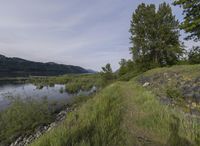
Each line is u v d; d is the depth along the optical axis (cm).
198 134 515
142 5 3372
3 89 5556
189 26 1722
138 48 3384
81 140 519
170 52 3105
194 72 1252
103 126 616
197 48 2581
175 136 527
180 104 833
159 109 803
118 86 2148
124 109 948
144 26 3303
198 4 1689
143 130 632
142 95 1240
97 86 4934
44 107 1709
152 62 3250
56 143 505
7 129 1289
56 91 4631
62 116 1573
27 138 1153
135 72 3606
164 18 3266
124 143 526
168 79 1473
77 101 2409
